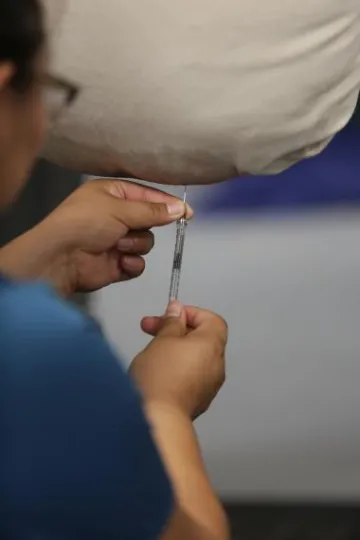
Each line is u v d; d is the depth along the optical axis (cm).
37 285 178
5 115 176
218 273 370
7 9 173
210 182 203
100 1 190
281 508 328
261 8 191
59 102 192
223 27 191
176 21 190
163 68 192
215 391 196
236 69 192
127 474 175
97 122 195
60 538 174
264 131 196
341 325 357
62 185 288
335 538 317
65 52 191
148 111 194
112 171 204
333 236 380
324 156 380
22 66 175
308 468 334
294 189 382
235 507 329
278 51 193
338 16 194
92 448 174
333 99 198
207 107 193
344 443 336
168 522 179
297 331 357
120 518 175
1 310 175
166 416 188
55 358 174
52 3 190
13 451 173
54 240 205
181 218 208
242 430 339
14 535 173
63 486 173
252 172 200
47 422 173
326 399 343
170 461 185
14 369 174
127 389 176
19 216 287
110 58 191
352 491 330
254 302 362
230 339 355
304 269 372
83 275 209
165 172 201
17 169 179
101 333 179
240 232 381
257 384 347
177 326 199
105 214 206
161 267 361
